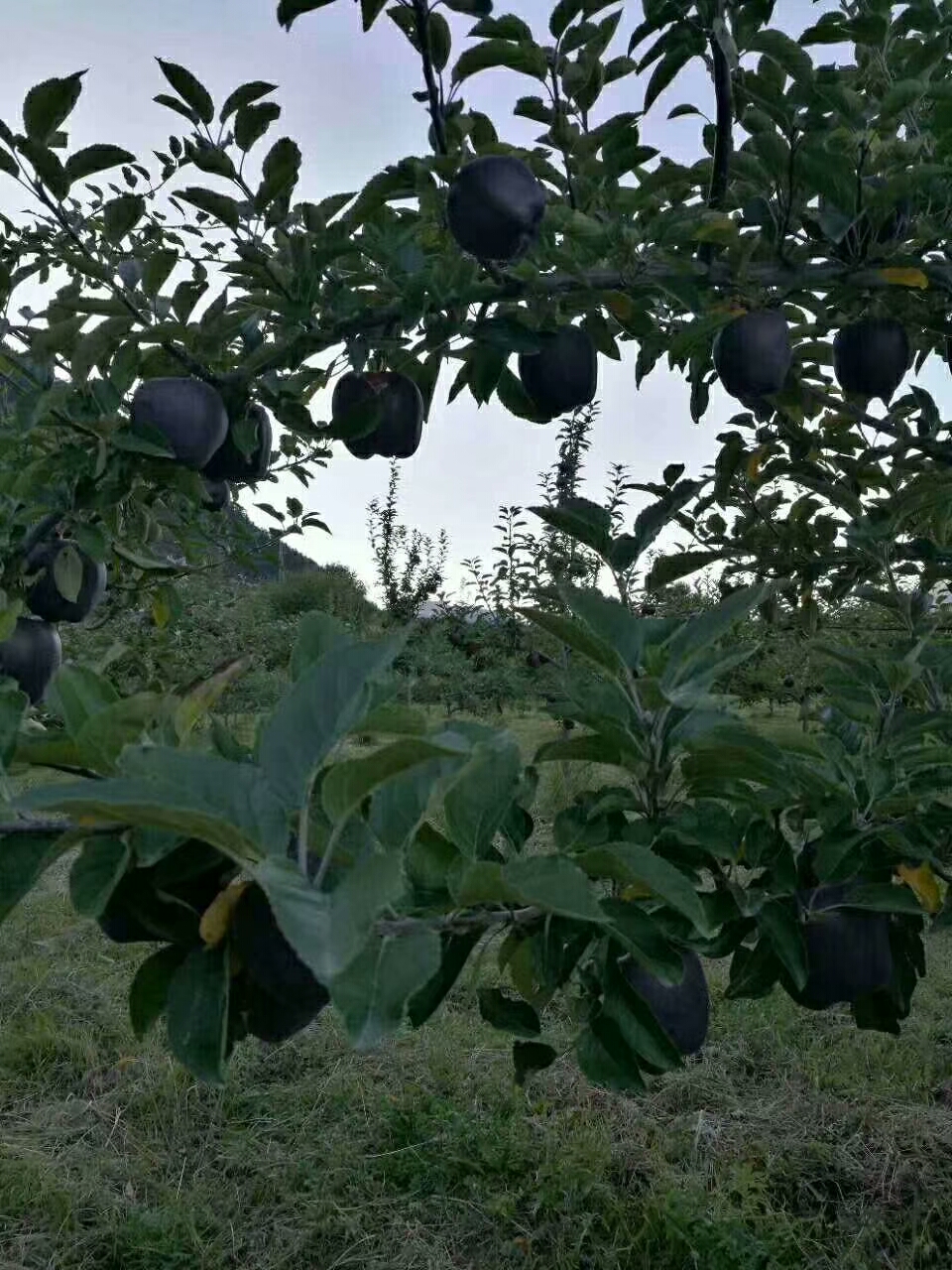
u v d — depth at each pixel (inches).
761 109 77.7
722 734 48.9
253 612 368.5
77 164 77.4
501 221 75.1
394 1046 158.4
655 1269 111.6
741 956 61.6
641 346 98.7
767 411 107.7
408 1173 127.0
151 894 35.0
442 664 422.6
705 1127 135.1
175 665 171.9
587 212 84.4
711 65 78.1
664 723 51.1
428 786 33.7
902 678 64.4
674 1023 55.9
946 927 59.7
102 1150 132.0
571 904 32.8
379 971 26.9
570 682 51.8
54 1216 119.0
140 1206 120.3
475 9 71.4
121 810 26.3
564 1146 128.4
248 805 27.6
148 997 37.0
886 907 58.5
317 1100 142.6
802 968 55.1
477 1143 130.3
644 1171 127.2
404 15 74.1
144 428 85.1
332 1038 161.6
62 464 87.1
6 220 94.9
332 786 28.3
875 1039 159.3
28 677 97.8
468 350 90.7
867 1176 124.8
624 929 45.4
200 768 27.8
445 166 76.2
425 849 42.4
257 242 80.3
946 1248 114.2
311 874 32.2
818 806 59.6
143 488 102.3
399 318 82.2
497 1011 55.1
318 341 83.6
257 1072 152.0
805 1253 110.5
